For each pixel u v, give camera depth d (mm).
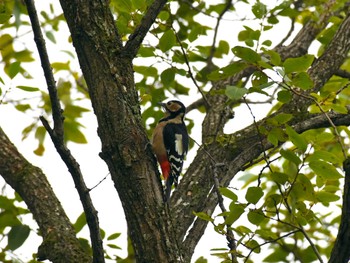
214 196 10578
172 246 8617
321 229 12945
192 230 10234
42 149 14406
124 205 8789
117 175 8820
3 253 11406
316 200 9617
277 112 11641
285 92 8695
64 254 9711
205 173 11359
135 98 9148
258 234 8977
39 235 11188
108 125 8914
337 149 13125
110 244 11938
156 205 8734
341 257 8172
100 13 9289
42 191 10555
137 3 11180
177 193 11164
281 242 12641
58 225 10109
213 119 12641
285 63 8500
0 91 11781
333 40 13156
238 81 13719
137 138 8914
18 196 12109
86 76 9172
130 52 9203
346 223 8078
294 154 8805
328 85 14219
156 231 8617
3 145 11164
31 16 8750
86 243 11859
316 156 8906
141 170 8797
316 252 8562
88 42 9164
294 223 9656
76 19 9219
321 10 14406
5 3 13344
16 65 10867
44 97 14539
